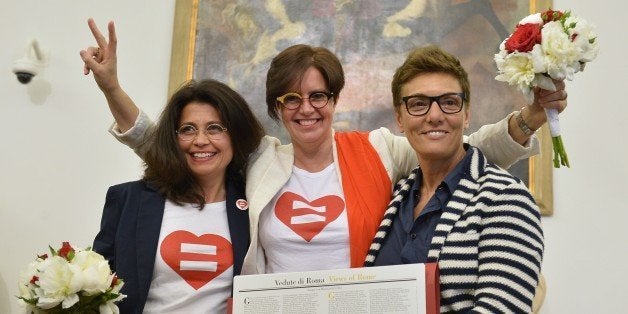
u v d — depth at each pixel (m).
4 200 4.51
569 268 3.74
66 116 4.59
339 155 2.56
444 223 2.05
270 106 2.56
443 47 4.14
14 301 4.39
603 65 3.95
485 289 1.90
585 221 3.78
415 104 2.20
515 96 3.99
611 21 3.99
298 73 2.46
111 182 4.46
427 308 1.94
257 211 2.42
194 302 2.35
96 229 4.41
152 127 2.67
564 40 2.04
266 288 2.12
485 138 2.41
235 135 2.55
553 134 2.18
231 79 4.39
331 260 2.37
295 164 2.57
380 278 2.02
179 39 4.49
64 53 4.68
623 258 3.71
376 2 4.30
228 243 2.43
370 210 2.39
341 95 4.20
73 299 2.12
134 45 4.59
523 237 1.93
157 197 2.47
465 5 4.18
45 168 4.53
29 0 4.80
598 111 3.90
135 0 4.68
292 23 4.39
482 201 2.03
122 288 2.33
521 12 4.09
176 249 2.37
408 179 2.36
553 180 3.86
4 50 4.75
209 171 2.49
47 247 4.43
